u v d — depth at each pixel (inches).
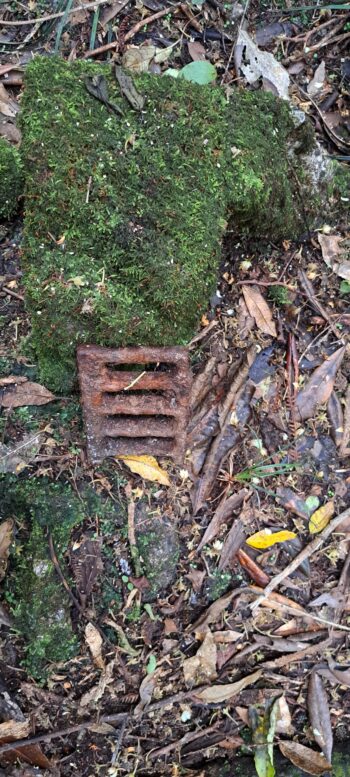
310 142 37.1
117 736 34.9
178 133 32.1
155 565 35.0
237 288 37.6
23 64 37.3
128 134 31.5
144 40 38.9
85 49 38.2
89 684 34.5
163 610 35.4
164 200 31.5
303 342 38.3
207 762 36.2
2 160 31.2
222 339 37.0
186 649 35.7
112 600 34.7
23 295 34.3
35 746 33.6
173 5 39.3
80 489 34.5
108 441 33.8
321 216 38.5
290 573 36.8
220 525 36.2
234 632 36.1
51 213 31.1
